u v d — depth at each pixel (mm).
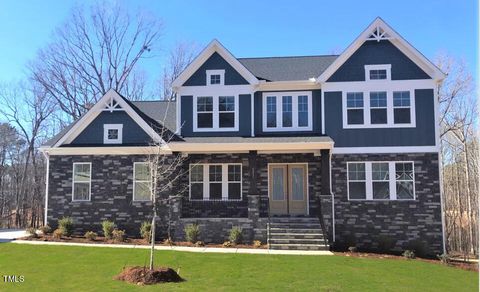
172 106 23875
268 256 14914
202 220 18688
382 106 19812
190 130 20984
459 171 39906
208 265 13117
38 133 40969
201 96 21141
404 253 17031
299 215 20094
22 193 41656
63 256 14250
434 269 14617
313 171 20422
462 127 35344
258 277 11625
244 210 20469
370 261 14930
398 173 19406
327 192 18641
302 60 23422
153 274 10969
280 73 22031
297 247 16844
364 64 20094
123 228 19828
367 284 11289
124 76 40594
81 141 20844
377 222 19156
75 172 20453
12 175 42969
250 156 19094
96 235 19188
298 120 20828
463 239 37031
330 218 18172
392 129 19625
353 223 19234
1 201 42031
